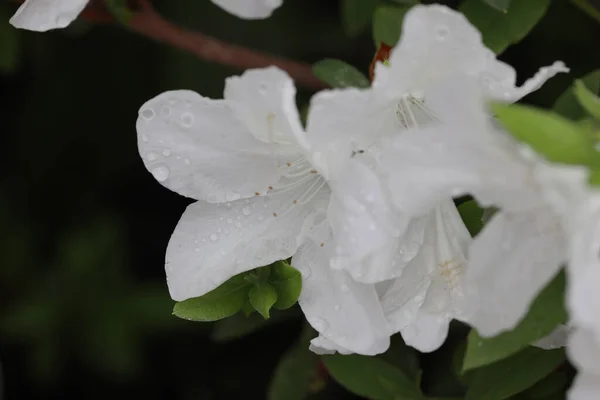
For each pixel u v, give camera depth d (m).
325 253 0.34
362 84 0.36
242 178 0.35
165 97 0.34
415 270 0.34
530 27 0.36
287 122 0.33
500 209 0.32
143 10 0.40
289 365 0.40
